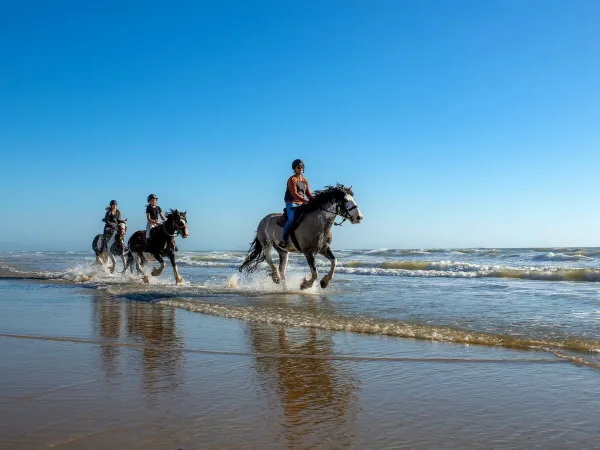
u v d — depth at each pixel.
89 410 3.32
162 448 2.70
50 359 4.80
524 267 17.17
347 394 3.70
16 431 2.95
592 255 22.94
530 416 3.22
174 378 4.13
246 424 3.08
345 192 10.33
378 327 6.20
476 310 7.61
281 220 11.23
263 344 5.46
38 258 36.16
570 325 6.21
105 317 7.48
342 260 24.66
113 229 16.16
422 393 3.71
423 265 19.20
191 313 7.88
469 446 2.75
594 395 3.62
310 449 2.70
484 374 4.21
